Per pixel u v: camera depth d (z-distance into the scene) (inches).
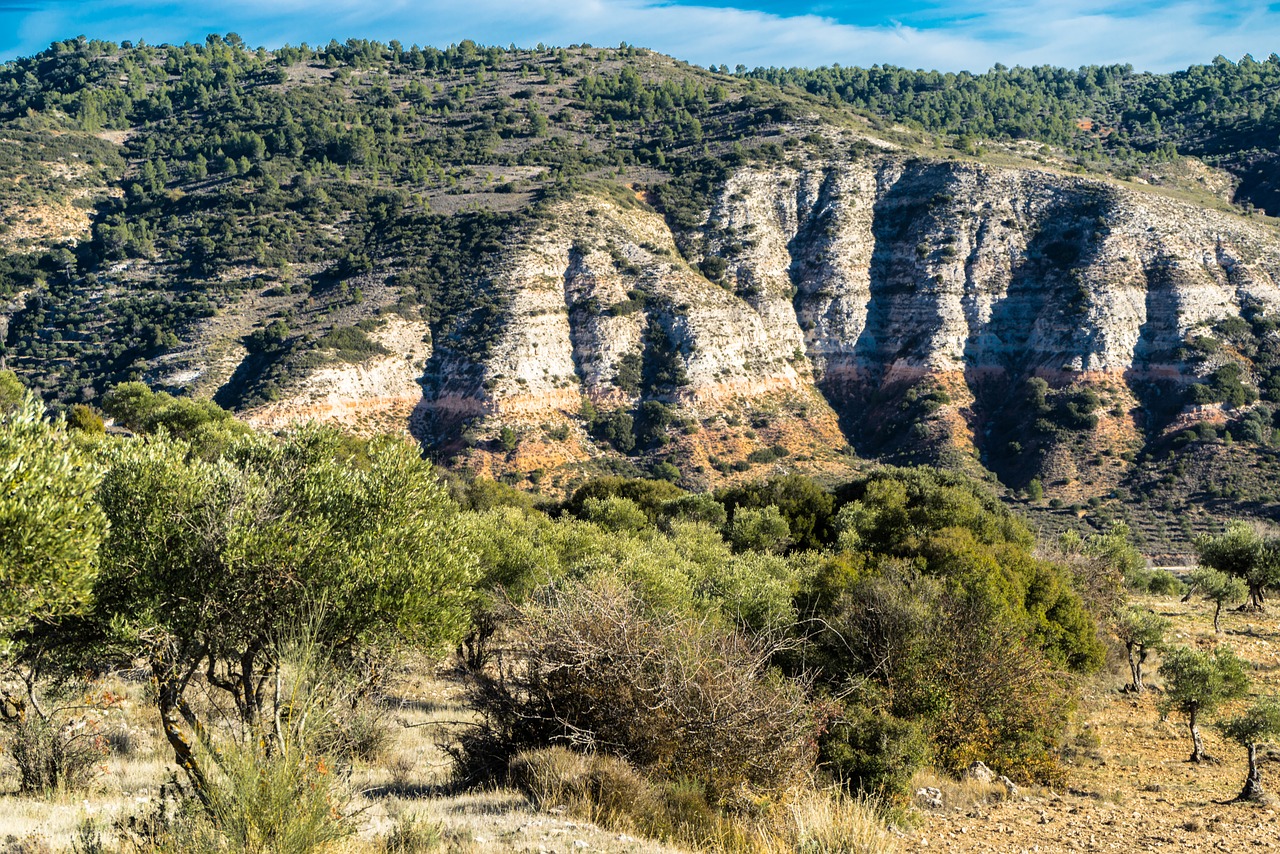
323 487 481.1
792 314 4522.6
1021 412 3853.3
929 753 659.4
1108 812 597.0
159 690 414.9
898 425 3991.1
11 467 310.3
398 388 3754.9
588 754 442.9
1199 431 3449.8
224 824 271.0
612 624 462.3
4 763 488.4
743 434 3858.3
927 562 1010.7
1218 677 848.3
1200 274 4052.7
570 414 3821.4
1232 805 632.4
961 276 4426.7
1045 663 809.5
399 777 490.0
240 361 3767.2
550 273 4291.3
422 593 458.0
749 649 488.4
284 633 407.8
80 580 330.3
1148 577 2074.3
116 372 3784.5
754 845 376.8
